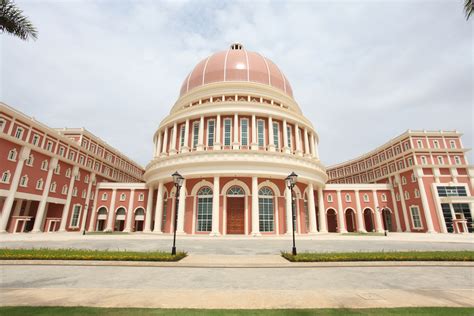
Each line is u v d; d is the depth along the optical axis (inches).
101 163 2181.3
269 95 1512.1
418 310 239.5
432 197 1769.2
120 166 2500.0
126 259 478.0
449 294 296.4
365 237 1090.7
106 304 255.6
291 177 609.3
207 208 1179.3
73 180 1811.0
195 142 1371.8
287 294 295.7
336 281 364.5
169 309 240.8
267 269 446.0
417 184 1827.0
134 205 1979.6
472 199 1688.0
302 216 1285.7
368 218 2149.4
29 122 1456.7
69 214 1787.6
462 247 740.7
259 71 1598.2
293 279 375.9
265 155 1190.3
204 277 387.2
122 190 2025.1
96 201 2006.6
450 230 1675.7
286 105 1578.5
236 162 1149.7
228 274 407.8
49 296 282.4
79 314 223.8
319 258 483.5
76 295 287.0
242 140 1326.3
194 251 645.3
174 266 462.6
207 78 1594.5
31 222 1622.8
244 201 1188.5
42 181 1549.0
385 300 273.6
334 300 273.4
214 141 1306.6
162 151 1545.3
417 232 1790.1
